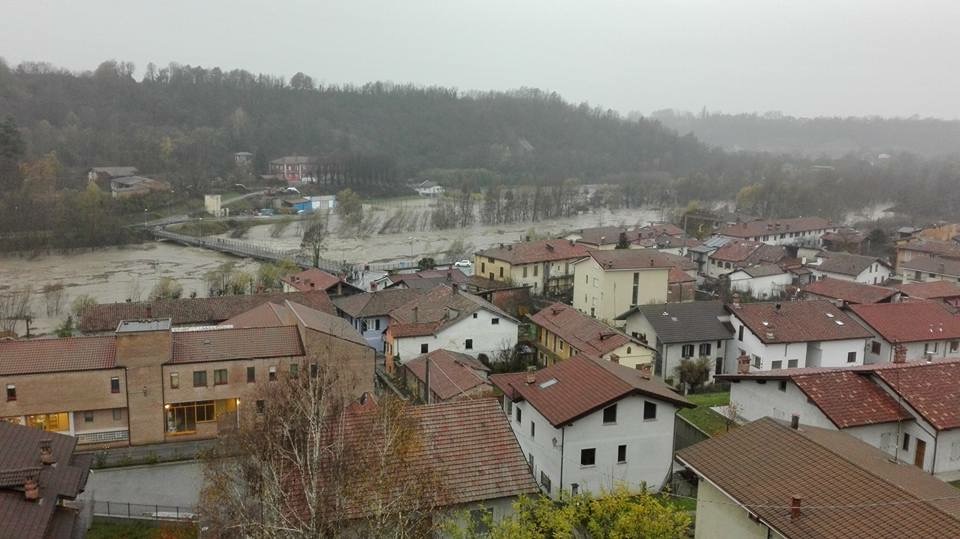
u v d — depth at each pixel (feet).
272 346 161.79
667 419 117.19
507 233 516.32
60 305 283.38
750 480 77.20
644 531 66.18
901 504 66.80
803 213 578.66
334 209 594.65
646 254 256.73
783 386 131.64
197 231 486.38
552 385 124.16
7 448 98.43
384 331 221.46
